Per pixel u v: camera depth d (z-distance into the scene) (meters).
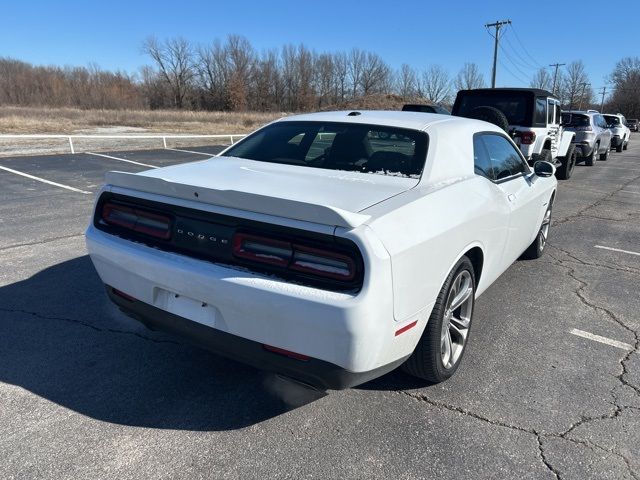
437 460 2.31
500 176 3.73
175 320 2.50
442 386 2.92
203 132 29.81
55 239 5.57
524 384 2.97
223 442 2.38
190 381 2.87
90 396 2.70
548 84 85.88
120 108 74.50
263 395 2.77
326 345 2.10
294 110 87.06
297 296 2.07
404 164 2.99
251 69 85.25
